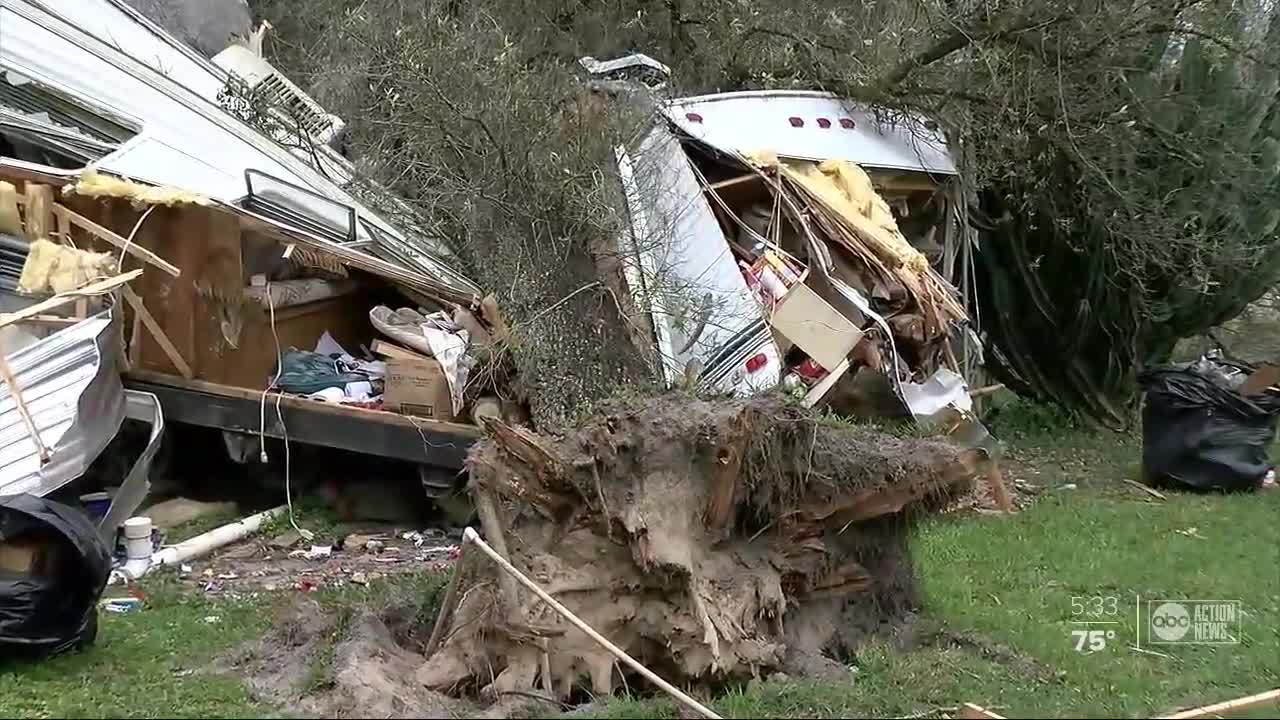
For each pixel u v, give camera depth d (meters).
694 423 5.34
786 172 9.70
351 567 7.34
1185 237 11.23
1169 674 5.62
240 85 10.83
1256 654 5.90
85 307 7.73
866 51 11.32
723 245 8.76
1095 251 11.68
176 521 8.08
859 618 6.02
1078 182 11.05
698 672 5.12
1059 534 8.05
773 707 5.00
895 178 10.83
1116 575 7.15
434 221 9.50
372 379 8.56
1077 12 10.52
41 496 6.69
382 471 8.66
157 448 7.50
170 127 9.63
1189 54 11.11
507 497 5.55
